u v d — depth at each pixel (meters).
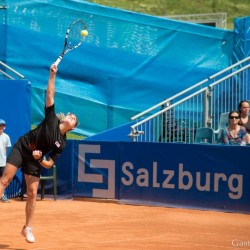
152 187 25.06
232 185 23.28
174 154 24.55
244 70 31.52
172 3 62.75
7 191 27.94
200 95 31.34
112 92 35.12
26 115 28.53
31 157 16.52
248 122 27.38
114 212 23.41
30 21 34.06
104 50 34.97
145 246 17.00
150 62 35.66
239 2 65.06
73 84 34.56
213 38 36.25
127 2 60.94
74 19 34.56
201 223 21.02
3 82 28.23
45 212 23.38
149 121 28.94
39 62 34.09
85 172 26.84
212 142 27.12
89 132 34.72
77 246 16.91
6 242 17.45
